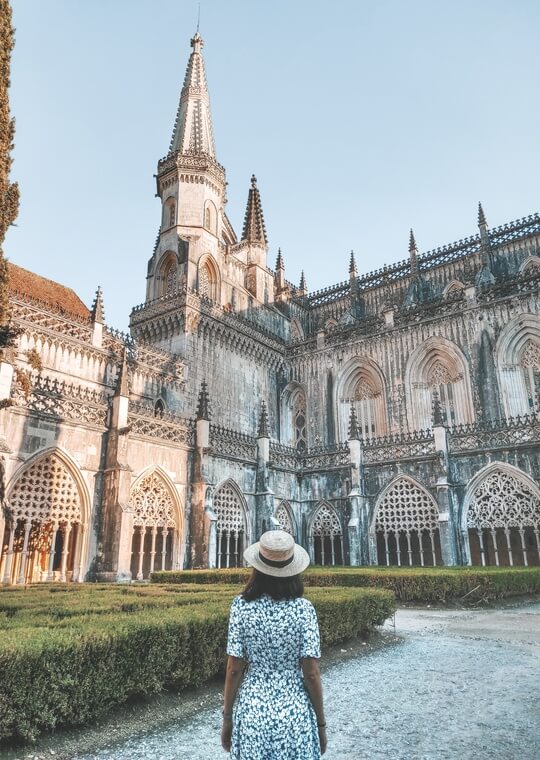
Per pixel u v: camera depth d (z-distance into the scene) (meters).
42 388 22.75
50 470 22.20
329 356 45.03
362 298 51.09
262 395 44.38
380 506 32.84
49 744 6.34
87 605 10.74
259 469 33.31
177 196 43.84
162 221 44.47
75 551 22.72
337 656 11.06
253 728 3.67
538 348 36.09
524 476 28.22
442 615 17.45
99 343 33.03
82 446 23.38
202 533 27.45
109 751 6.21
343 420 43.09
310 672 3.80
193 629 8.48
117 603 11.12
